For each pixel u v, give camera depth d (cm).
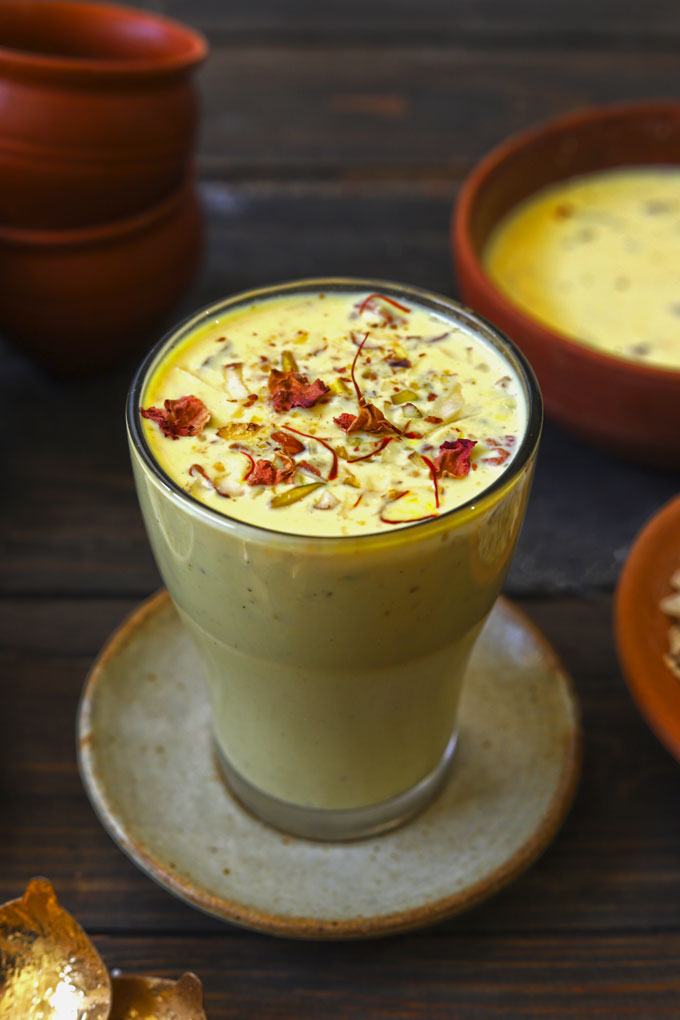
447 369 47
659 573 53
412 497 45
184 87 60
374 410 46
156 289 61
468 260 59
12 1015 46
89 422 63
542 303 63
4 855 50
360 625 45
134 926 49
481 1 85
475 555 45
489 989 48
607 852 51
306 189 72
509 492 44
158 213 60
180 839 50
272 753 49
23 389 64
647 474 61
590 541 59
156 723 52
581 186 70
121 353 63
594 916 49
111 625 56
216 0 84
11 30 63
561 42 82
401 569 44
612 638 56
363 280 49
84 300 60
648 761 53
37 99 56
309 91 78
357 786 49
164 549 46
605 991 48
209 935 49
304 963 49
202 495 45
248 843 50
